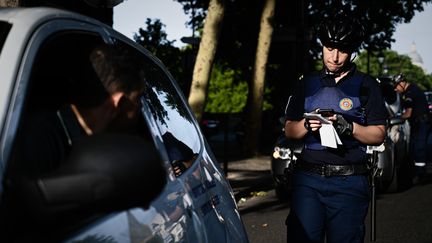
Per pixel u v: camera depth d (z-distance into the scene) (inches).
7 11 79.7
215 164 133.9
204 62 594.2
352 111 165.3
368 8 1156.5
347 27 162.4
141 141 60.3
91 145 58.7
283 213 386.9
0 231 59.4
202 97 596.1
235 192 435.2
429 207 392.5
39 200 56.1
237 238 119.2
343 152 164.4
